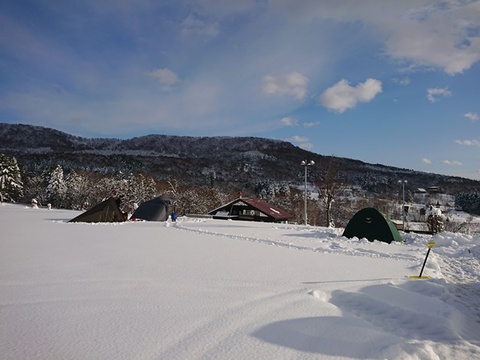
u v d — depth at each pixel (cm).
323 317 446
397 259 898
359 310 498
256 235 1405
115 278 636
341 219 4888
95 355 336
